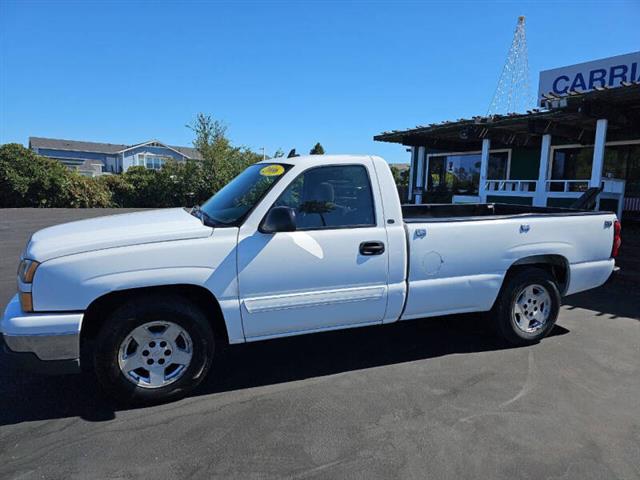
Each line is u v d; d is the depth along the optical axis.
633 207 14.47
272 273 3.70
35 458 2.86
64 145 62.78
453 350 4.69
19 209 24.52
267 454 2.92
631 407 3.54
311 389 3.81
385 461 2.85
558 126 13.32
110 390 3.42
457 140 18.98
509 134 15.63
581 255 5.02
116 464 2.81
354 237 3.94
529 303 4.84
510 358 4.48
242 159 32.12
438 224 4.30
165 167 31.34
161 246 3.43
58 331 3.20
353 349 4.70
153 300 3.48
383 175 4.15
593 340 4.99
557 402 3.61
